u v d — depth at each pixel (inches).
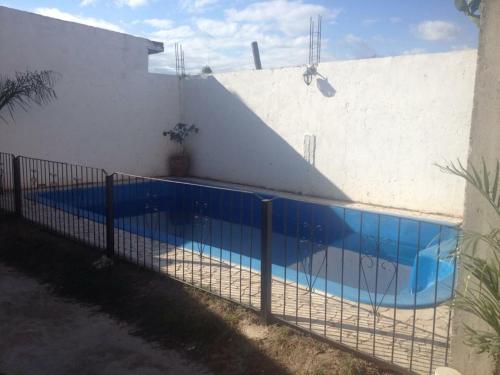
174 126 457.7
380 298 162.6
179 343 137.6
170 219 339.0
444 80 287.3
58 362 128.4
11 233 237.8
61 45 367.2
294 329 140.3
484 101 97.0
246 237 304.7
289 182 379.2
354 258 264.5
